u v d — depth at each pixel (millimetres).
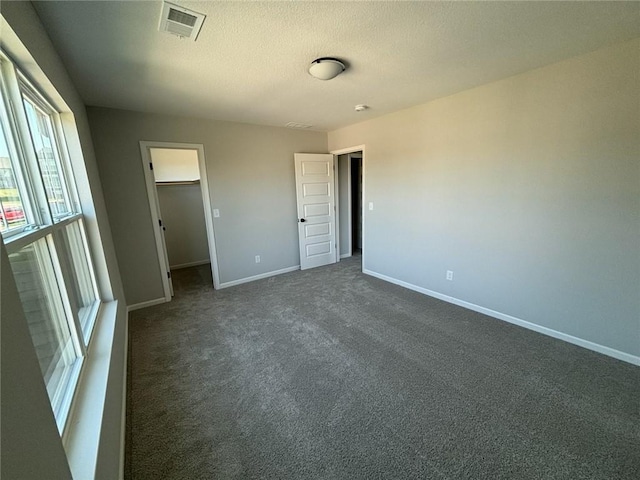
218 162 3855
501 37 1782
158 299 3588
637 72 1880
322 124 4203
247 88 2568
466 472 1354
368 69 2230
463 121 2896
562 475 1325
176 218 5230
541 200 2449
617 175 2043
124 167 3234
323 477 1352
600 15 1562
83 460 989
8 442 520
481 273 2982
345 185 5469
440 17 1548
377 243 4234
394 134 3660
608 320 2203
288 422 1681
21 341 634
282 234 4602
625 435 1523
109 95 2645
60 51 1753
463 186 3004
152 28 1574
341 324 2859
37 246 1265
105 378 1420
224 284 4117
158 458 1466
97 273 2320
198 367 2227
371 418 1690
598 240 2182
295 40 1749
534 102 2375
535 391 1864
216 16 1480
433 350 2363
